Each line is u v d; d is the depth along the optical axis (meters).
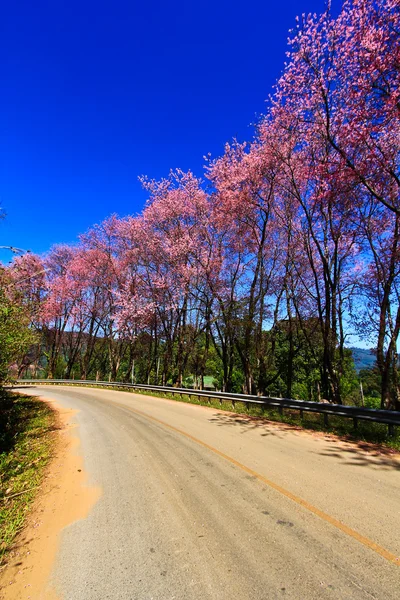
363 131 10.05
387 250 15.58
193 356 31.03
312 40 11.70
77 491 5.44
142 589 2.92
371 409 8.41
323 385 20.12
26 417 13.88
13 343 11.69
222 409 14.64
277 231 21.70
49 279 36.78
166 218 24.00
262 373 21.53
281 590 2.80
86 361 40.34
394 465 6.16
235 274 22.61
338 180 11.27
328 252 17.52
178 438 8.74
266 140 16.66
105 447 8.24
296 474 5.69
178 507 4.55
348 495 4.75
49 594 2.96
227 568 3.14
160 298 25.69
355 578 2.92
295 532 3.76
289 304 21.59
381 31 9.09
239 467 6.16
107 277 32.91
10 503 5.29
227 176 19.69
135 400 19.27
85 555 3.54
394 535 3.64
